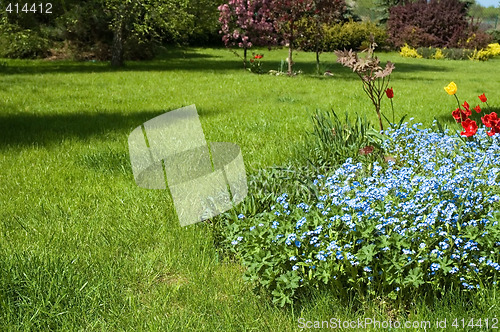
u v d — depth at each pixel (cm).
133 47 2695
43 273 338
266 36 2069
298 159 590
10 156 690
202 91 1391
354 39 3962
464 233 321
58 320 305
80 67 2219
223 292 351
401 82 1755
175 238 422
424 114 1017
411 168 412
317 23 1966
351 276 316
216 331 299
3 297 313
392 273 305
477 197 354
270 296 334
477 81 1875
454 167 422
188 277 370
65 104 1159
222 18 2111
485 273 313
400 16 4256
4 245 407
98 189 552
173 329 298
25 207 500
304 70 2227
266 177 476
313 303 316
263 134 812
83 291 333
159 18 2277
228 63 2531
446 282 319
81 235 430
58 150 727
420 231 318
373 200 348
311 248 324
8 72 1920
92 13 2536
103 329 300
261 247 336
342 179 428
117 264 378
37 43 2508
